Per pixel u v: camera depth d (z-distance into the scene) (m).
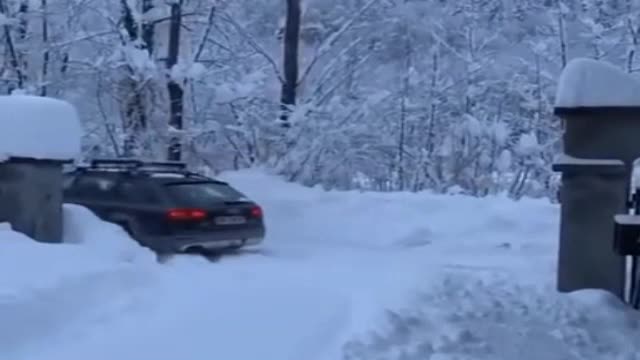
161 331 9.39
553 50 28.77
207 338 9.20
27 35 24.78
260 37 29.30
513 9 28.97
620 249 10.97
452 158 28.12
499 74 28.47
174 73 24.52
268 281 12.82
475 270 14.70
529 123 28.61
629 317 10.83
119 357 8.38
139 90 25.19
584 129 12.43
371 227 20.64
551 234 19.59
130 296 10.77
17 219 14.32
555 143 27.83
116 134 25.72
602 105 12.23
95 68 24.55
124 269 11.41
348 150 26.22
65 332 9.08
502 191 28.17
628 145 12.32
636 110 12.22
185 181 17.30
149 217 16.73
